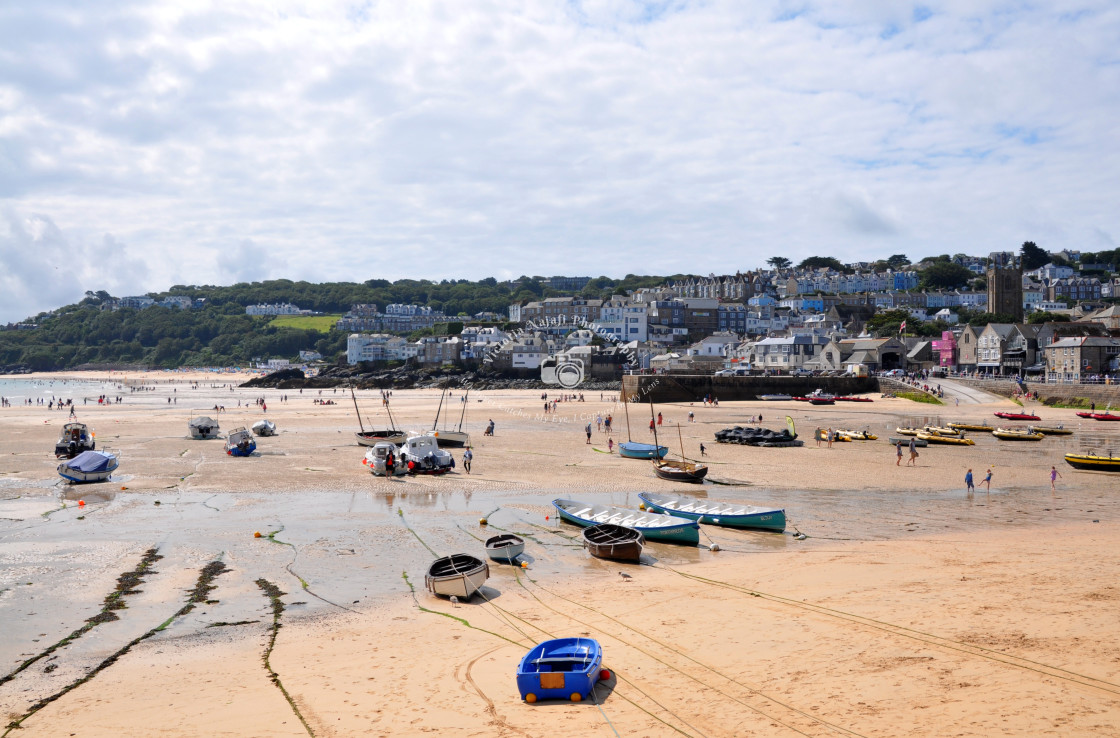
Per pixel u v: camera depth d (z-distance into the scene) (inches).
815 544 963.3
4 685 541.6
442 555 916.6
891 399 3868.1
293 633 648.4
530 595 753.0
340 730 451.8
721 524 1072.8
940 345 5132.9
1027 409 3208.7
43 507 1202.0
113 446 2042.3
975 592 687.1
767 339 5984.3
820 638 579.8
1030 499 1295.5
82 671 567.5
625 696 486.0
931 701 448.5
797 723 430.6
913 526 1071.6
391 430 2283.5
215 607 721.0
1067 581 713.0
